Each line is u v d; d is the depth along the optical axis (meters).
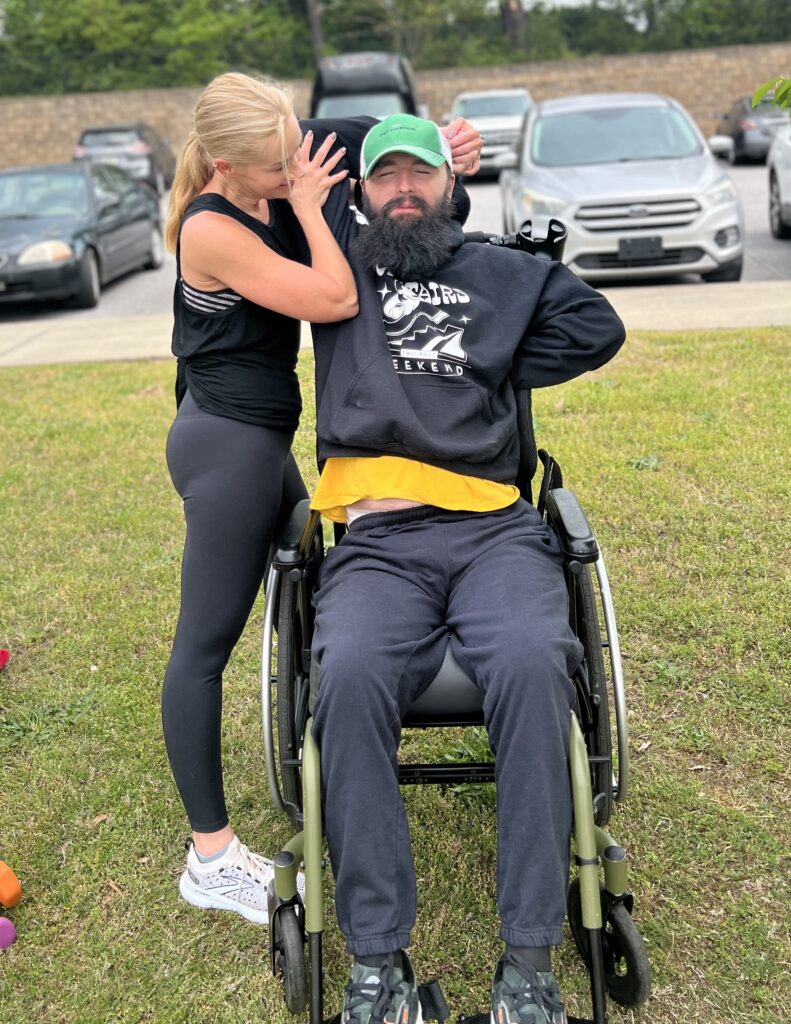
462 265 2.40
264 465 2.35
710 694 3.14
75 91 28.39
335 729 1.96
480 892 2.50
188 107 25.20
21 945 2.39
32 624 3.76
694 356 6.25
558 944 1.89
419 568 2.25
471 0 32.62
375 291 2.37
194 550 2.35
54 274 9.40
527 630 2.04
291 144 2.20
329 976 2.29
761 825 2.63
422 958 2.32
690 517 4.14
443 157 2.35
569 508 2.31
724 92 24.44
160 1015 2.20
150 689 3.34
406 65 19.64
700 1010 2.16
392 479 2.28
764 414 5.19
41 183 10.57
